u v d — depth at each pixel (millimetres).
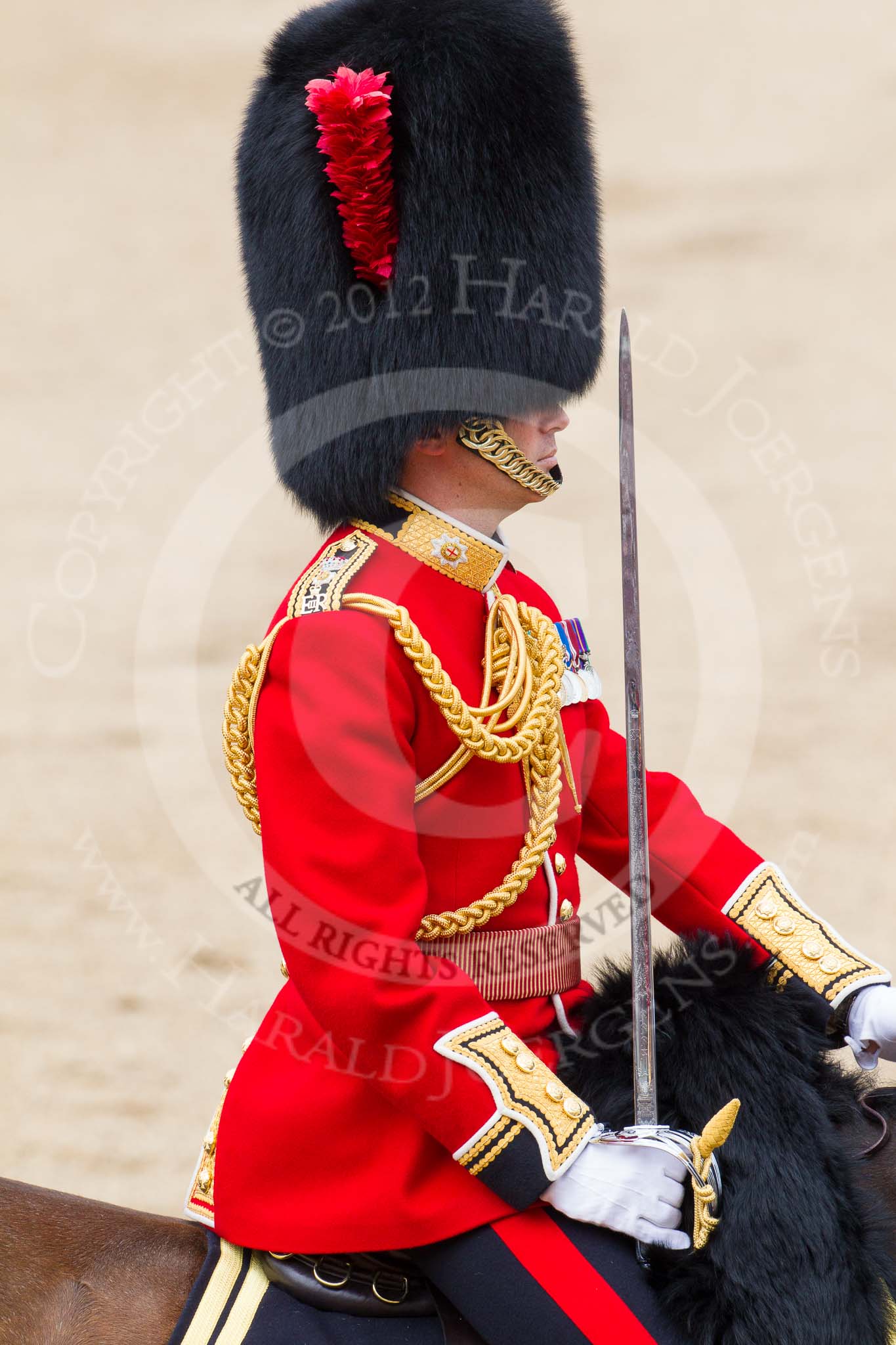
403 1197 7105
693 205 60969
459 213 7703
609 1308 6805
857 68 73000
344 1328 7148
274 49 7879
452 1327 7109
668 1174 6758
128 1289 7266
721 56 76062
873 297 50656
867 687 27500
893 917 19469
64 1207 7512
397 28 7695
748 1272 6766
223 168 69750
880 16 78438
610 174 65188
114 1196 15281
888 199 59625
